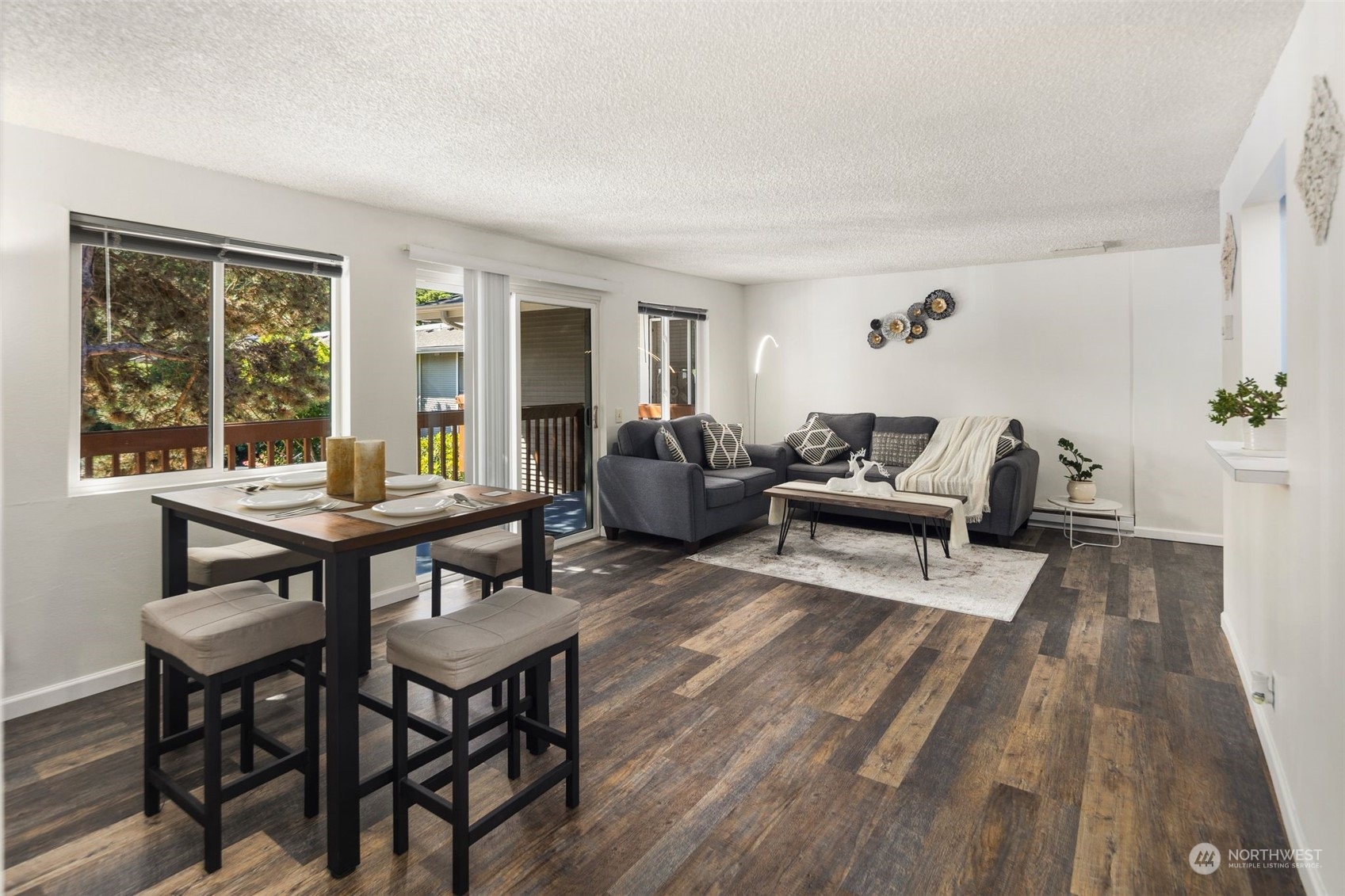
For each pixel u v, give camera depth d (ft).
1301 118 6.17
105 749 7.70
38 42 6.58
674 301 20.68
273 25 6.31
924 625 11.41
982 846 5.96
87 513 9.17
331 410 12.35
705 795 6.74
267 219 11.06
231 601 6.48
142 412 10.05
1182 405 17.26
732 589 13.46
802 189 11.86
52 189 8.80
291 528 6.11
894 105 8.30
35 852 5.95
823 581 13.89
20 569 8.61
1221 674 9.36
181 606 6.36
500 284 14.85
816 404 22.88
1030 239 16.11
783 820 6.35
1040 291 18.98
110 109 8.13
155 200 9.75
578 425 17.52
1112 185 11.74
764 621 11.64
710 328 22.40
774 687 9.13
